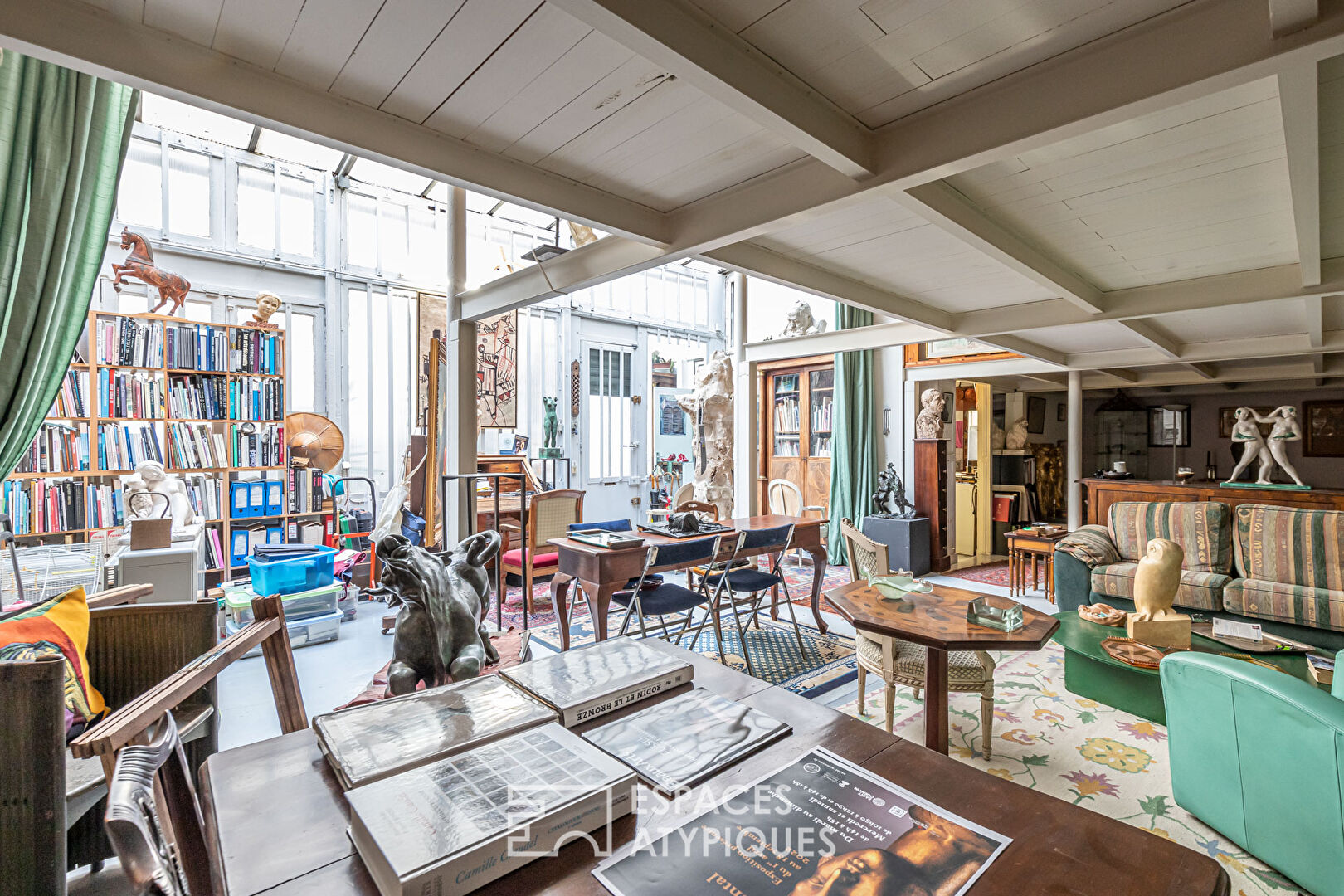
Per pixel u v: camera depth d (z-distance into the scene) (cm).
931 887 61
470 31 129
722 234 222
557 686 103
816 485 698
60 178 234
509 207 711
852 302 332
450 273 430
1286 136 148
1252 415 526
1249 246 265
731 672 116
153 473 380
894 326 522
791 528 392
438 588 160
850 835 69
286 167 566
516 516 520
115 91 249
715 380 759
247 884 62
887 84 149
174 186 512
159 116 498
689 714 98
